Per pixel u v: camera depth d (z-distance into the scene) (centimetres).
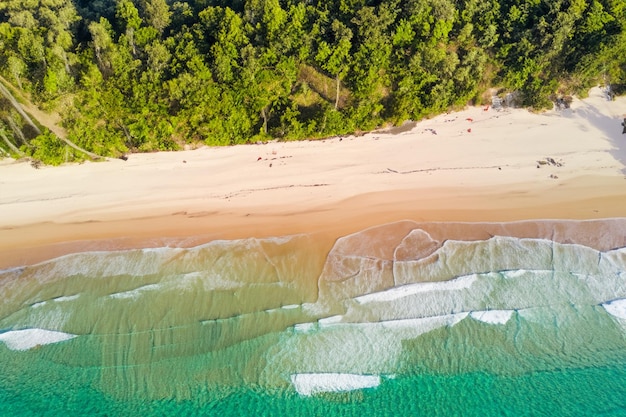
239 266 3956
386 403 3225
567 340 3481
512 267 3859
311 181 4591
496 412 3169
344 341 3497
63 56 4769
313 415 3194
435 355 3422
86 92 4828
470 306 3641
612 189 4416
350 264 3922
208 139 4825
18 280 3931
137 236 4212
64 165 4791
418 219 4231
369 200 4412
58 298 3800
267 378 3347
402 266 3878
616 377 3300
